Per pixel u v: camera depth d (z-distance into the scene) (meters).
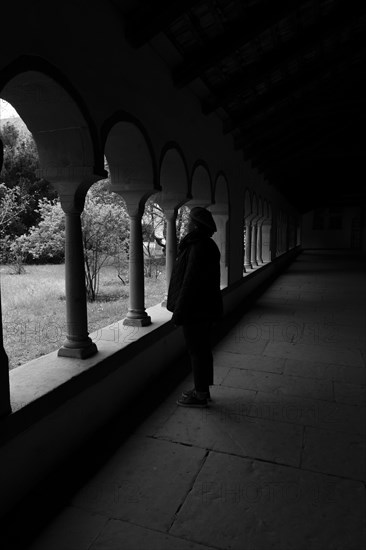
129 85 3.27
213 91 5.19
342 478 2.19
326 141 11.30
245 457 2.40
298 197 22.05
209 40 4.02
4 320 4.98
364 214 28.00
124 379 3.09
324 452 2.45
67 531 1.81
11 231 8.54
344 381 3.60
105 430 2.74
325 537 1.76
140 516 1.90
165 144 4.07
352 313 6.60
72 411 2.44
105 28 2.89
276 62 4.95
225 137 6.72
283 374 3.77
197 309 2.84
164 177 4.72
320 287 9.74
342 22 4.71
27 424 2.02
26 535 1.79
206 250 2.86
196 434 2.67
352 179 18.47
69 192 2.70
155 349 3.68
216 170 6.16
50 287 7.01
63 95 2.42
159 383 3.59
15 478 1.99
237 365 4.02
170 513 1.92
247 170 8.77
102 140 2.81
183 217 11.50
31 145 11.16
